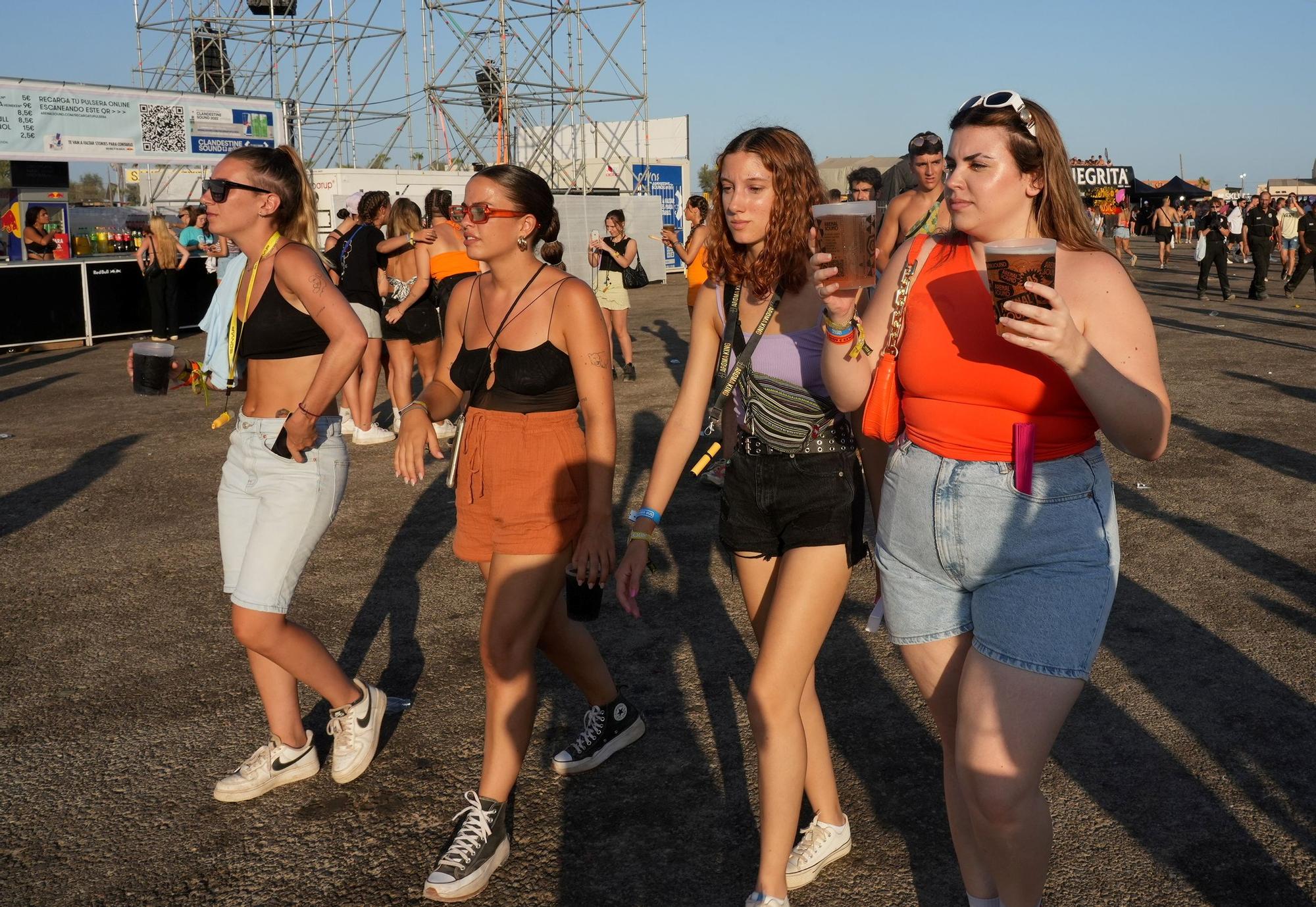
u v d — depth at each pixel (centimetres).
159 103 1608
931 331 212
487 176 287
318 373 294
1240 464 686
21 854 301
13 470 764
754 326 254
